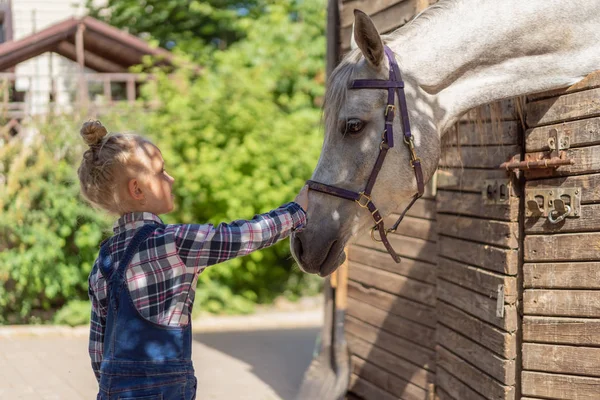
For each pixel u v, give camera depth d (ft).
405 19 12.95
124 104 27.25
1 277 24.00
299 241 8.84
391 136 8.61
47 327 23.45
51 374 17.79
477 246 10.57
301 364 19.11
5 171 25.17
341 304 16.26
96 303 6.84
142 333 6.47
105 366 6.52
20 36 40.42
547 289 9.09
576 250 8.71
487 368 10.14
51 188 24.13
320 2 37.14
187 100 26.84
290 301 28.27
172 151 26.43
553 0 8.93
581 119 8.62
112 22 43.78
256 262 27.66
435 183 12.51
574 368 8.75
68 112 26.50
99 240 24.34
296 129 27.86
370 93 8.66
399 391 13.87
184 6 44.83
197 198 26.22
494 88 9.06
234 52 30.22
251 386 16.96
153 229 6.71
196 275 6.81
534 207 9.22
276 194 26.58
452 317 11.51
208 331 23.58
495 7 9.07
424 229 12.98
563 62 8.91
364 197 8.69
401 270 13.83
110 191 6.84
